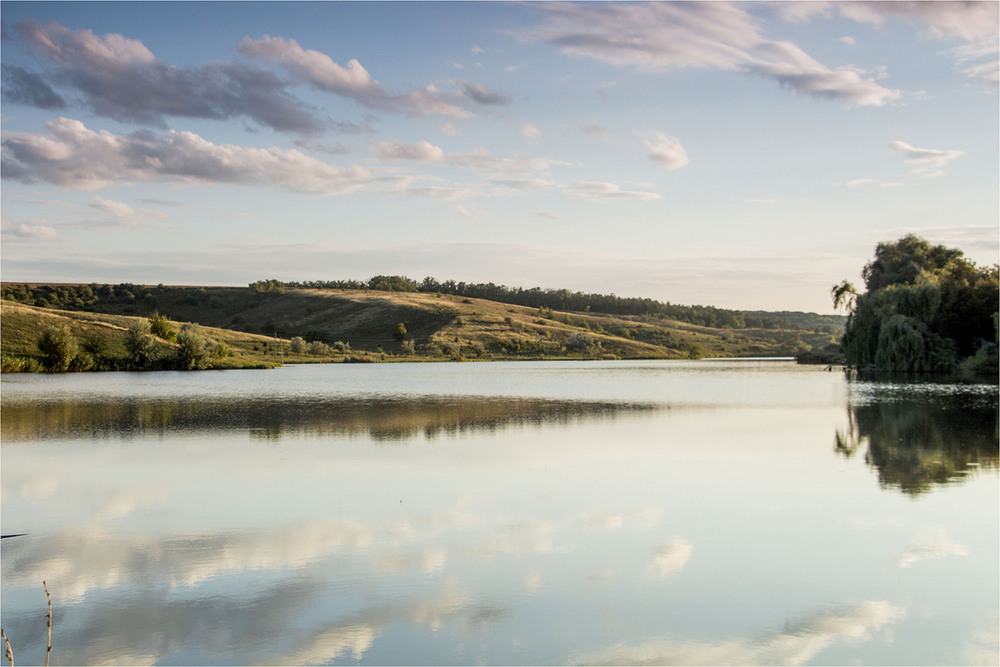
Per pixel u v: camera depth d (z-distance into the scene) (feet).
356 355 553.64
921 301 253.44
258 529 57.67
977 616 40.37
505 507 64.64
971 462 84.99
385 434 114.11
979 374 232.32
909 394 181.06
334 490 71.77
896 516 60.44
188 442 105.09
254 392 214.48
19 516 62.08
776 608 41.57
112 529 57.98
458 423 129.70
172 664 35.29
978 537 54.39
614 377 312.71
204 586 45.09
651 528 57.57
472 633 38.40
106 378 295.48
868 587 44.60
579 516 61.41
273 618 40.29
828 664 35.17
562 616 40.52
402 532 56.70
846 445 99.25
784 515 61.26
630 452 94.89
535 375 337.11
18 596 43.70
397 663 35.29
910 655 35.99
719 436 110.32
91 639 37.91
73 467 84.69
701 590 44.19
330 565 48.91
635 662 35.37
